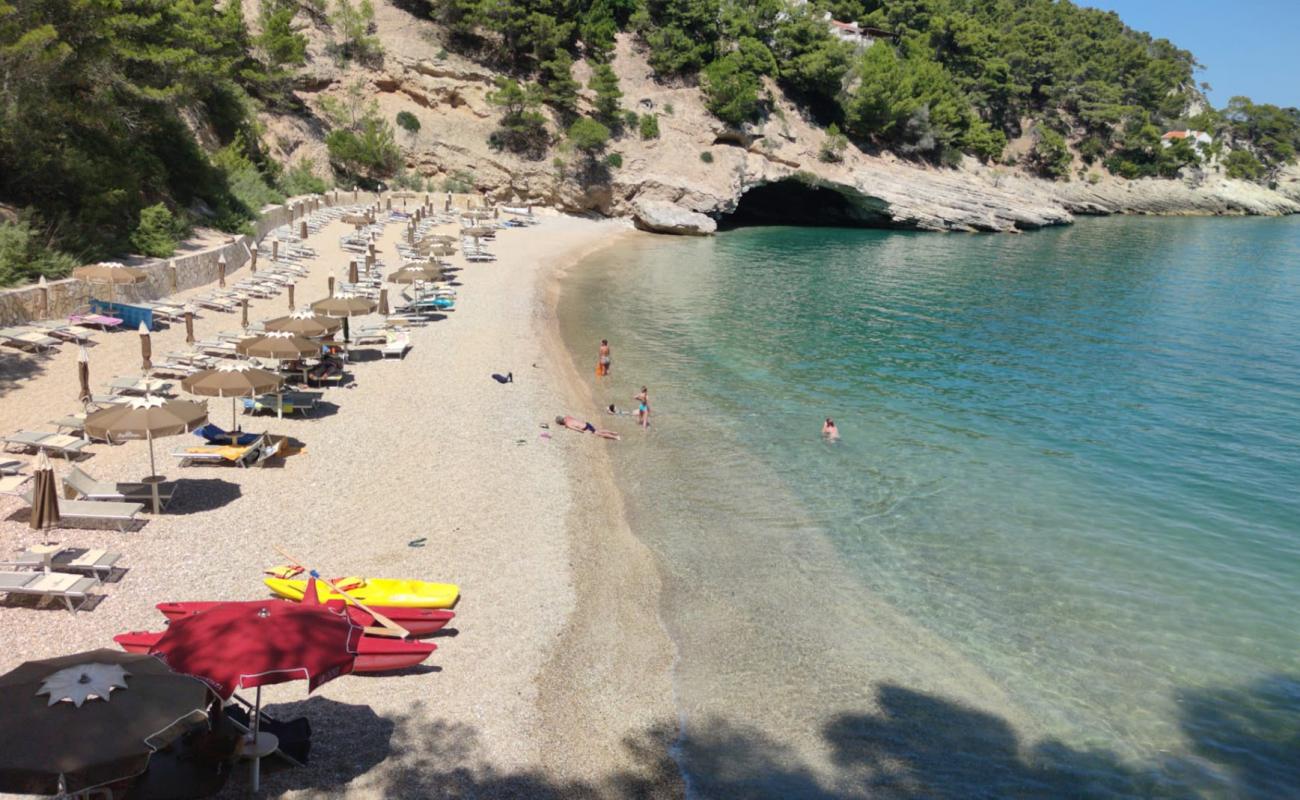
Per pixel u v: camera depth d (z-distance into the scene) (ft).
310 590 39.32
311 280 129.59
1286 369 111.24
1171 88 491.31
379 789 32.58
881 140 320.70
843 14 373.20
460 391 84.64
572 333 117.70
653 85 272.51
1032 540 59.31
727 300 148.15
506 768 34.76
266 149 189.88
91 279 88.17
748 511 62.44
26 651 36.96
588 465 69.51
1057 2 495.00
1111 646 46.52
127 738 22.95
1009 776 36.45
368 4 236.63
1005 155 395.75
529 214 230.27
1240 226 378.73
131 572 45.09
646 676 42.34
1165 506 65.92
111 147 116.88
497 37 254.06
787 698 41.16
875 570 54.24
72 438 58.59
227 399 75.51
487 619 45.62
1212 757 38.17
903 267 204.33
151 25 127.24
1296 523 63.16
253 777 31.48
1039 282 187.62
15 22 94.02
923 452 76.43
